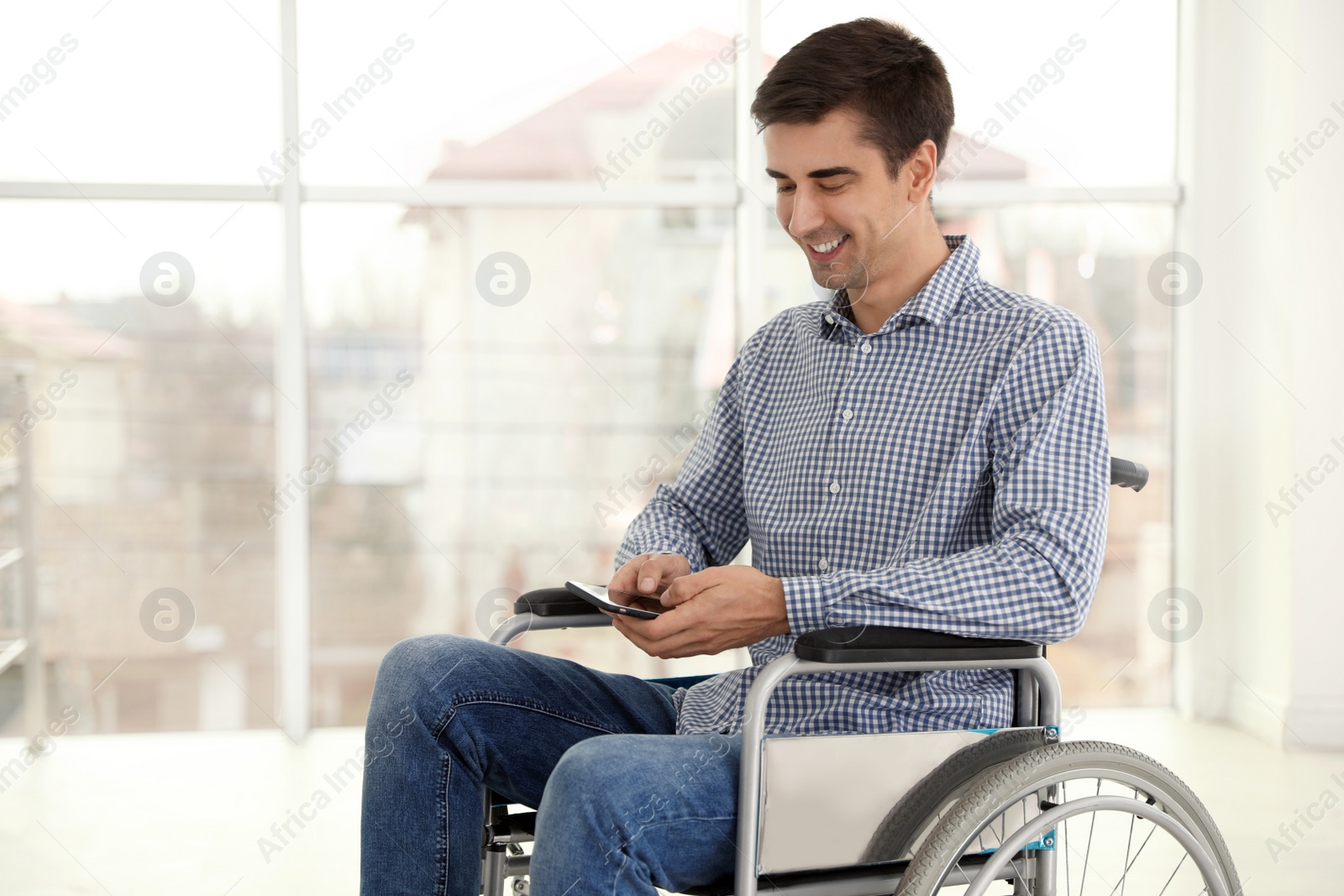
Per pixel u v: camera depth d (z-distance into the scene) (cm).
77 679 285
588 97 289
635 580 112
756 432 122
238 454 286
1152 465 304
